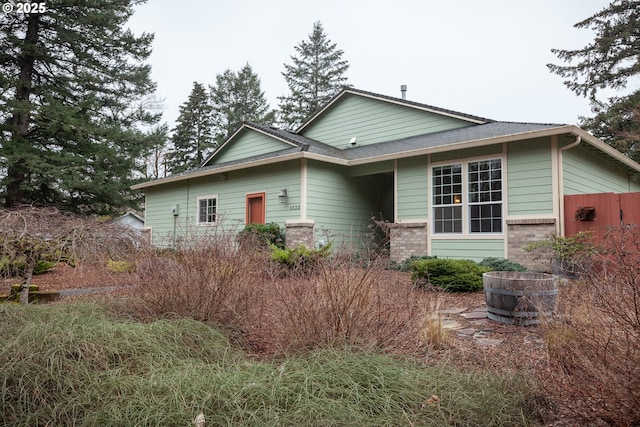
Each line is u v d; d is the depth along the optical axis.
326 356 2.77
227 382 2.35
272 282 4.00
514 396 2.32
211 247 4.14
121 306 4.07
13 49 15.17
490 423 2.12
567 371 2.58
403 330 3.43
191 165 32.59
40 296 5.68
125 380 2.37
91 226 4.49
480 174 9.09
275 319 3.67
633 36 19.42
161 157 32.62
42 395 2.26
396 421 2.09
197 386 2.29
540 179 8.20
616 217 7.52
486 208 8.96
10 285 6.95
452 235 9.37
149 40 18.30
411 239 10.00
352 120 14.21
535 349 3.57
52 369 2.36
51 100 14.62
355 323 3.19
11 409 2.18
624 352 2.15
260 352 3.43
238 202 12.66
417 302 3.73
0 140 14.02
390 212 13.13
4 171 14.95
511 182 8.57
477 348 3.70
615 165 11.45
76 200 17.22
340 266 3.58
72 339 2.65
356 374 2.49
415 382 2.44
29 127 15.77
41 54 15.23
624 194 7.50
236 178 12.79
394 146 11.72
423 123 12.62
